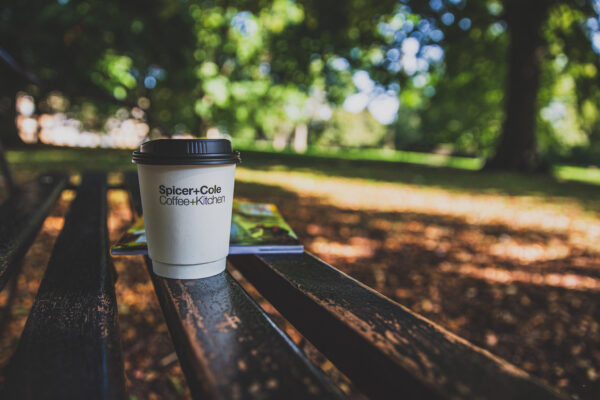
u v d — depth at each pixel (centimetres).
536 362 224
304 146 4053
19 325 217
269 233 114
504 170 1557
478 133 2292
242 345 53
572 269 389
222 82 2091
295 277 82
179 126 2473
